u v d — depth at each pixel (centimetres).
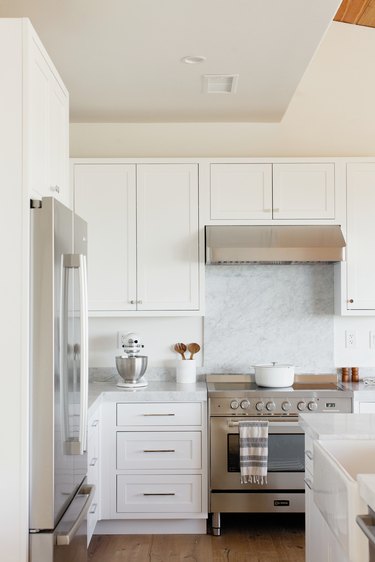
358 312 443
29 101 228
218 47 333
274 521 438
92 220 441
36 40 241
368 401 412
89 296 440
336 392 411
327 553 245
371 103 478
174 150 479
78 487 274
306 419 298
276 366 430
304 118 480
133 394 408
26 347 226
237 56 346
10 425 225
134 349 440
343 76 479
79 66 358
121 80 383
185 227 442
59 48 333
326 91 479
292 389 418
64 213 251
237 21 302
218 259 421
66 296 252
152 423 409
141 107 438
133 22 302
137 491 408
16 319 226
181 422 409
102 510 407
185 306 441
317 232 436
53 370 228
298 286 471
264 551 382
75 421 264
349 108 480
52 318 228
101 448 407
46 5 285
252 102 429
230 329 470
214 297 470
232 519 443
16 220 227
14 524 224
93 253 441
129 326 471
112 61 352
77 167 442
